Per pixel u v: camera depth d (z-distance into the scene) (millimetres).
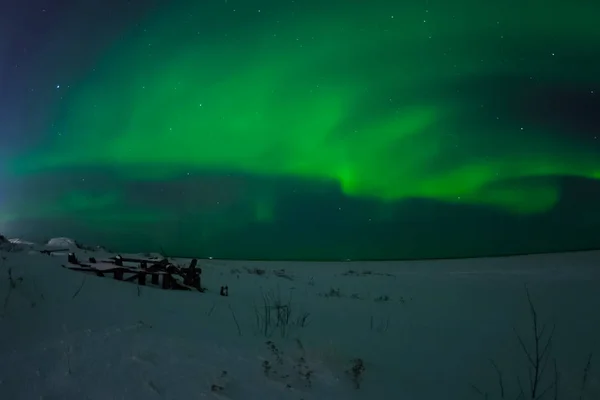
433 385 5977
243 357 5578
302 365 5668
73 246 21562
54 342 5379
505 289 16406
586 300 13383
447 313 11008
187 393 4434
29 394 4137
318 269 26859
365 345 7219
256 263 29250
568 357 7402
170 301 8680
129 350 5168
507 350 7699
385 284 18547
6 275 7785
